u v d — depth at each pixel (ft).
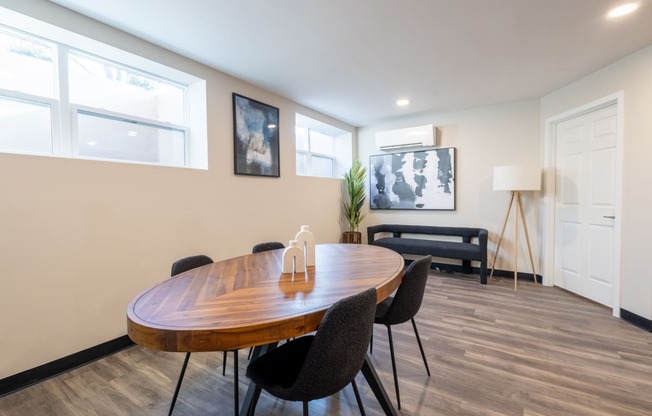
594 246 10.64
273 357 4.43
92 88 7.76
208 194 9.66
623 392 5.74
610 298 10.02
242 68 9.79
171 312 3.54
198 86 9.65
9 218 5.95
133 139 8.57
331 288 4.51
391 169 17.06
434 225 15.92
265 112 11.74
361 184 16.55
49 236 6.46
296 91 11.98
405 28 7.52
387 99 13.07
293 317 3.40
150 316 3.43
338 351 3.53
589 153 10.81
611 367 6.58
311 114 14.44
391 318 5.64
